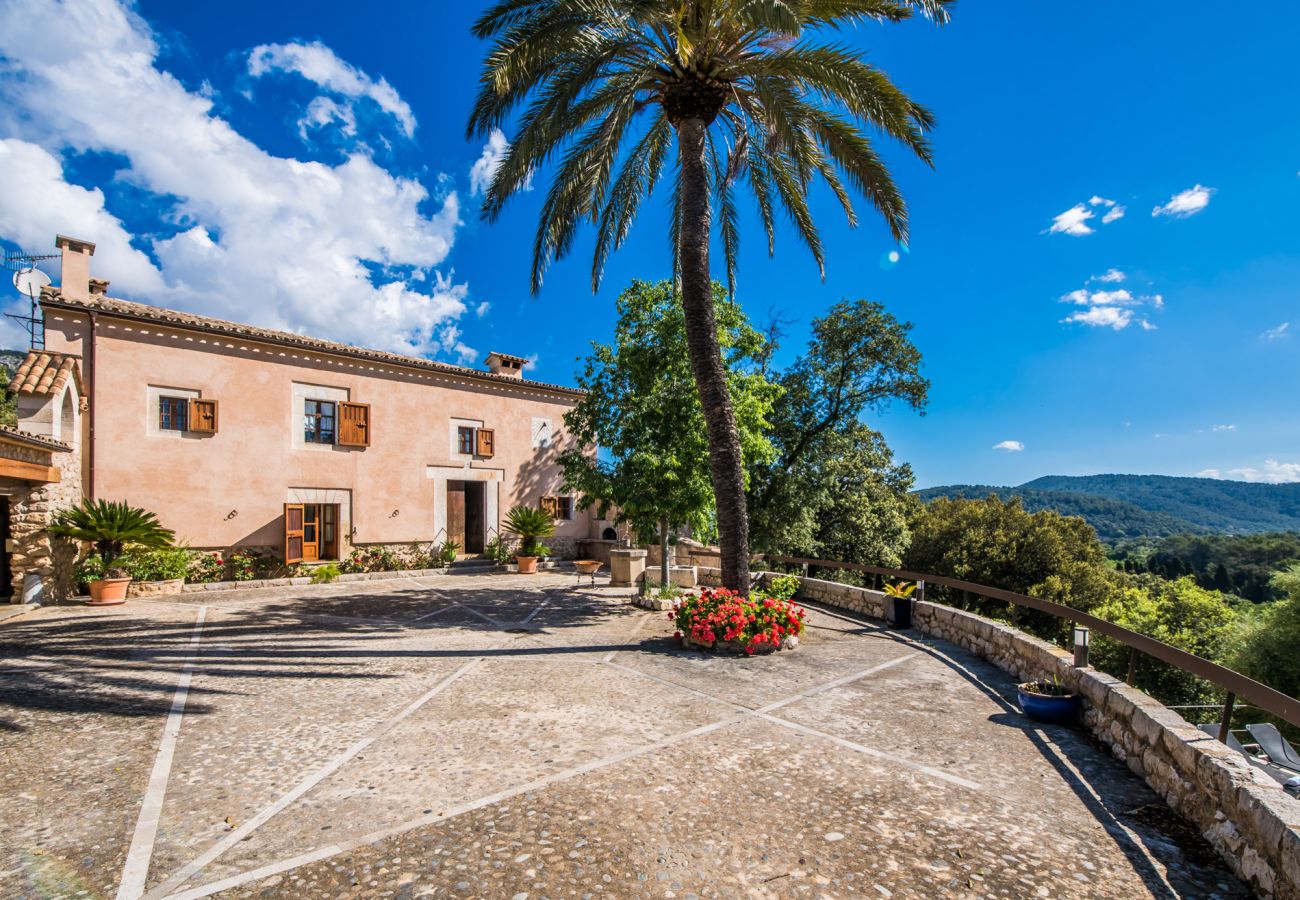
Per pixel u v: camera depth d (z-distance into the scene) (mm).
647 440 11648
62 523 11312
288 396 15359
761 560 17469
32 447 10133
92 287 13562
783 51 8797
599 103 9578
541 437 20812
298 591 13453
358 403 16422
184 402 13773
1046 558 32031
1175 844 3314
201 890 2754
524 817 3465
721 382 9398
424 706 5520
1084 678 5258
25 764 4164
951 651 8227
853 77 8180
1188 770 3598
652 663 7254
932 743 4777
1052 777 4168
